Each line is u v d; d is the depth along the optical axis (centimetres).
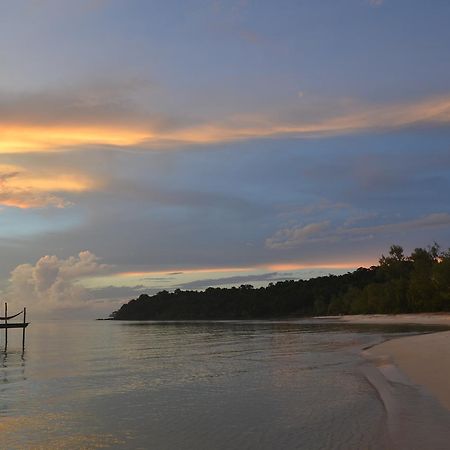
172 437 1350
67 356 4212
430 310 11419
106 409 1761
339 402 1750
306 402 1777
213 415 1606
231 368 2997
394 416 1430
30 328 14738
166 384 2375
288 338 6000
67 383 2470
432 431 1259
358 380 2284
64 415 1666
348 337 5706
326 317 15000
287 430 1373
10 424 1541
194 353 4269
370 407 1630
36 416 1658
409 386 1955
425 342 3772
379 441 1199
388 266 15125
